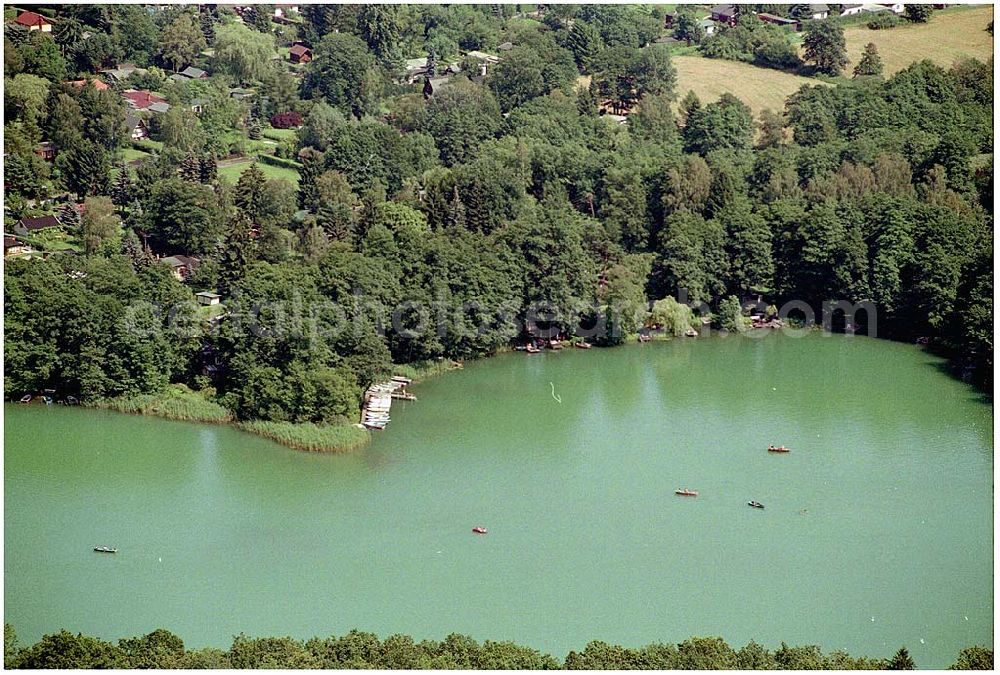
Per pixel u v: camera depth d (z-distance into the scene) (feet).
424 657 626.64
